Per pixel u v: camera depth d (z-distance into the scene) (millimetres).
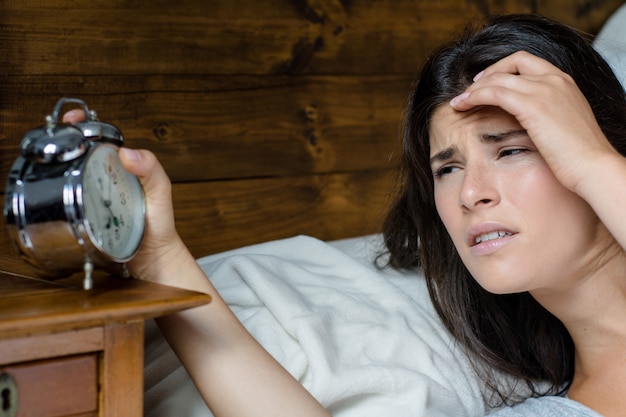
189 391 1157
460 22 2148
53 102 1558
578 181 1102
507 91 1112
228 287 1276
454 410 1272
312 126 1918
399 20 2041
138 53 1653
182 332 1062
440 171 1244
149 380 1188
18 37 1511
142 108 1664
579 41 1317
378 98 2020
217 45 1763
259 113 1833
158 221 985
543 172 1141
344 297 1322
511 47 1268
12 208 861
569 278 1218
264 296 1243
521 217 1137
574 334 1326
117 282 970
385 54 2025
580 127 1109
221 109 1775
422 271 1490
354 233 1996
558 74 1147
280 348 1196
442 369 1296
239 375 1060
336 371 1179
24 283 1010
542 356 1408
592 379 1316
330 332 1248
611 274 1240
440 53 1309
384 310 1352
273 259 1336
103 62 1610
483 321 1400
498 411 1306
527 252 1144
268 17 1832
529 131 1109
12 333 769
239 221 1812
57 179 851
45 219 851
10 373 806
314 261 1440
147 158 939
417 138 1333
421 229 1395
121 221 916
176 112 1712
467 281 1384
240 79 1801
